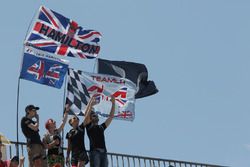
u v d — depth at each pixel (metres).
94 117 38.25
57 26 40.97
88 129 38.22
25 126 36.62
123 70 44.28
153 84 44.75
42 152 36.72
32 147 36.50
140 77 44.41
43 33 40.62
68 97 41.03
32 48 40.19
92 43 41.78
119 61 44.22
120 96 42.16
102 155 38.19
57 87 40.28
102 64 44.03
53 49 40.94
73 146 37.75
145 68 44.50
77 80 41.34
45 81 40.09
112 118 38.94
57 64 40.38
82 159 37.69
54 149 37.06
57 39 41.00
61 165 37.06
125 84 42.22
